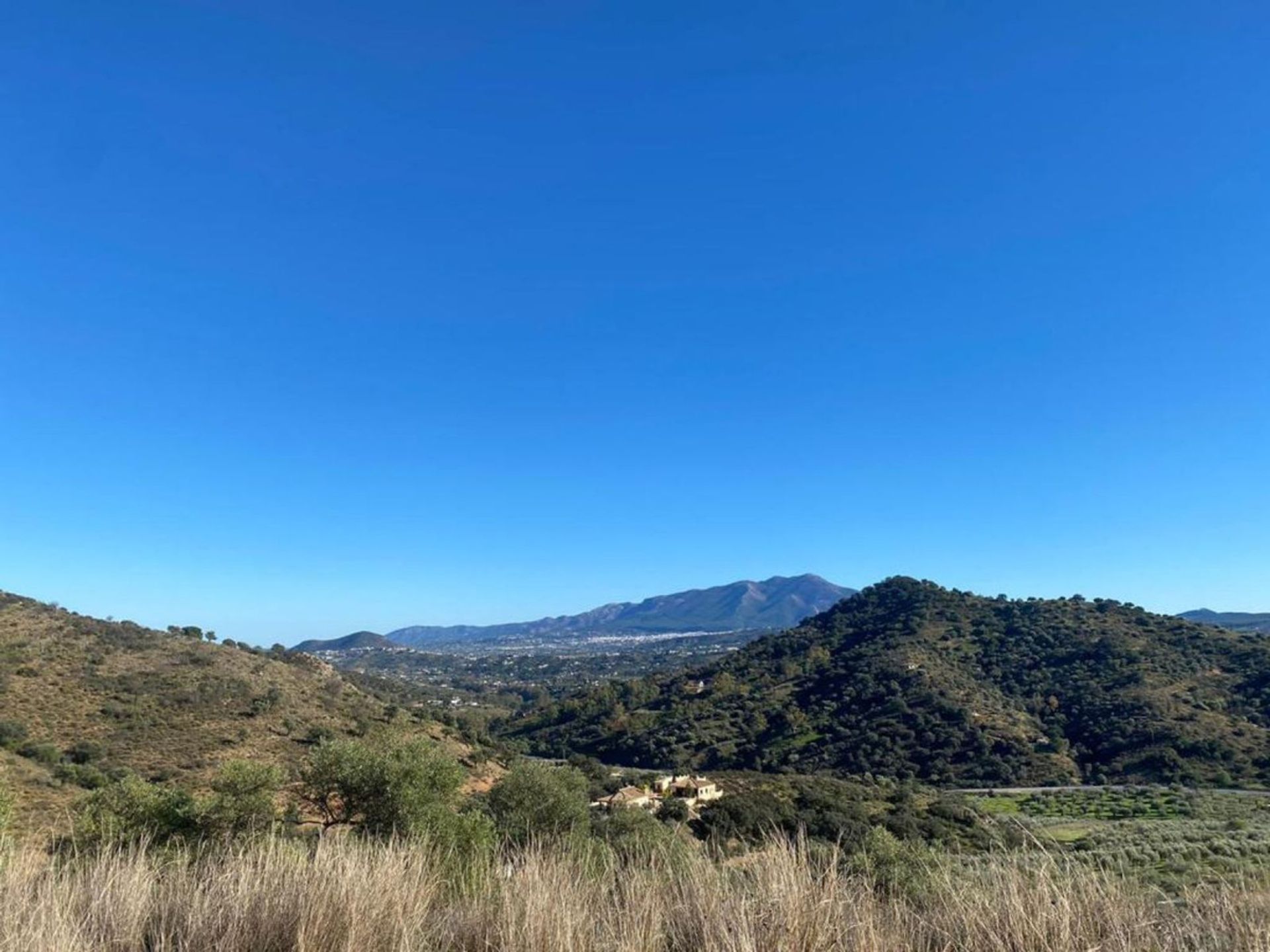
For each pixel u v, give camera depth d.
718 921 3.73
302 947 3.80
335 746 15.55
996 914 3.61
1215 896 3.96
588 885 4.59
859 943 3.58
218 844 6.72
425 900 4.66
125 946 4.21
